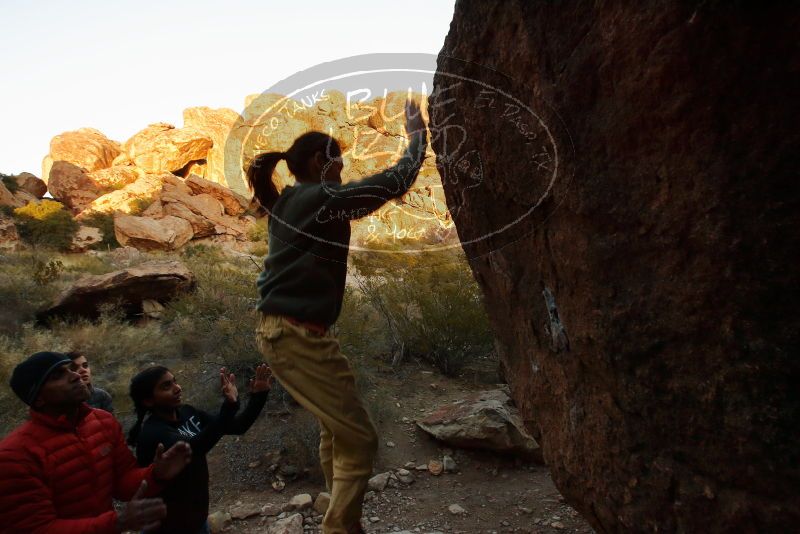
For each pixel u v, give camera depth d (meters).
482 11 1.70
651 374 1.46
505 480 4.21
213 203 34.53
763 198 1.10
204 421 2.90
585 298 1.66
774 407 1.16
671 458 1.46
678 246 1.30
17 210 30.09
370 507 3.91
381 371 6.79
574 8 1.39
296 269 1.51
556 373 2.03
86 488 2.11
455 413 4.92
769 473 1.18
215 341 6.98
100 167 56.19
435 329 6.92
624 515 1.69
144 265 11.12
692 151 1.20
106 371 6.77
